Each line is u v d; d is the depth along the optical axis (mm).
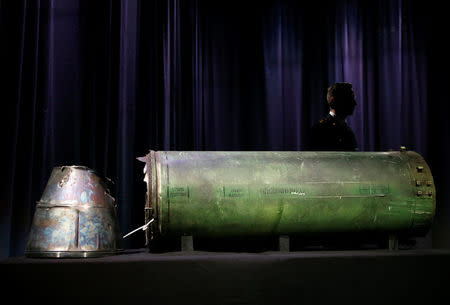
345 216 1367
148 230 1346
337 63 4223
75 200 1324
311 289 1198
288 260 1199
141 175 2906
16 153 2031
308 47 4273
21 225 2006
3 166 1877
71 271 1129
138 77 2998
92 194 1358
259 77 4168
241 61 4156
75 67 2379
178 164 1334
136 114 2969
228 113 4070
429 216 1417
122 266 1146
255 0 4219
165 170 1314
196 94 3824
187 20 3719
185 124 3613
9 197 1881
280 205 1327
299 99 4180
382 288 1223
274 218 1334
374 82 4297
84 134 2414
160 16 3289
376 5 4324
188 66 3676
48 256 1250
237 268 1182
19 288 1109
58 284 1122
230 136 4055
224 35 4133
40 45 2172
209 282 1169
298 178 1354
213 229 1320
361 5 4309
